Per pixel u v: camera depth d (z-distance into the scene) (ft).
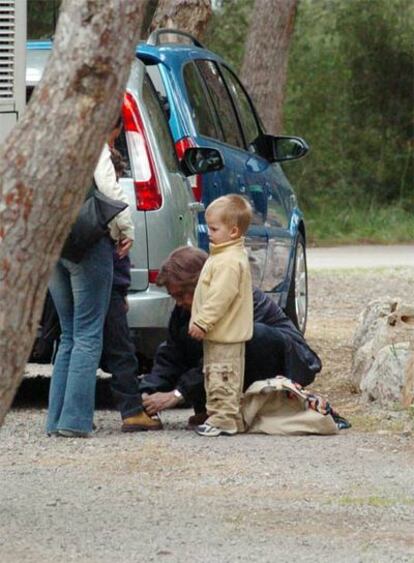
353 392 50.14
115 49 23.94
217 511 31.35
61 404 41.06
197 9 75.20
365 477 35.35
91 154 24.20
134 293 45.73
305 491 33.60
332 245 155.43
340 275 107.76
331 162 168.14
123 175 45.85
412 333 47.60
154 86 50.85
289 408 41.68
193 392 42.01
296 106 168.76
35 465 36.65
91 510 31.32
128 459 37.45
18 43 43.55
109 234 40.06
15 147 23.98
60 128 23.86
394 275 107.86
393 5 166.61
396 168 168.14
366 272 110.73
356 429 42.60
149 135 46.29
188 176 49.83
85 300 40.22
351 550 28.17
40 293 24.57
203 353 41.65
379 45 168.14
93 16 23.76
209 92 55.11
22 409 47.39
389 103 168.96
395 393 45.29
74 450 38.81
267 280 57.88
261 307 43.04
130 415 41.88
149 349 46.65
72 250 39.27
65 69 23.88
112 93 24.13
